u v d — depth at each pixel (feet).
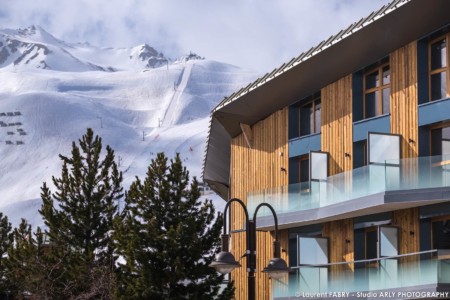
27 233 171.22
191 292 124.88
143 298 122.83
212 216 130.52
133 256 123.65
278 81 121.70
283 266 77.30
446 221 99.81
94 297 138.51
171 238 123.34
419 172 99.71
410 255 97.45
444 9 97.60
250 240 78.69
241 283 137.80
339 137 116.47
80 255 140.97
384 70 110.73
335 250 116.98
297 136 127.13
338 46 109.19
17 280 152.46
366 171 105.81
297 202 120.57
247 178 138.51
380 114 110.52
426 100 103.24
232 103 131.54
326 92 119.85
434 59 103.14
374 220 110.42
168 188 128.47
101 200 150.82
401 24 102.37
